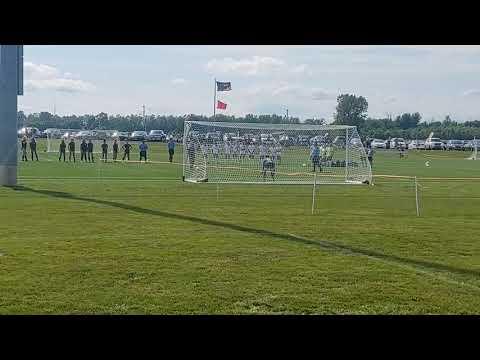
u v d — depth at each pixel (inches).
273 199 901.8
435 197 976.9
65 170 1493.6
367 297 342.3
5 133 1040.2
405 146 3467.0
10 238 512.7
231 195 954.1
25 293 339.0
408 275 395.5
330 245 502.9
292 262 430.0
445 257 459.5
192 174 1283.2
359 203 863.7
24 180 1170.0
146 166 1722.4
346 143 1309.1
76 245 483.8
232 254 455.8
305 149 1440.7
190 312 314.0
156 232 556.7
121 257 437.7
